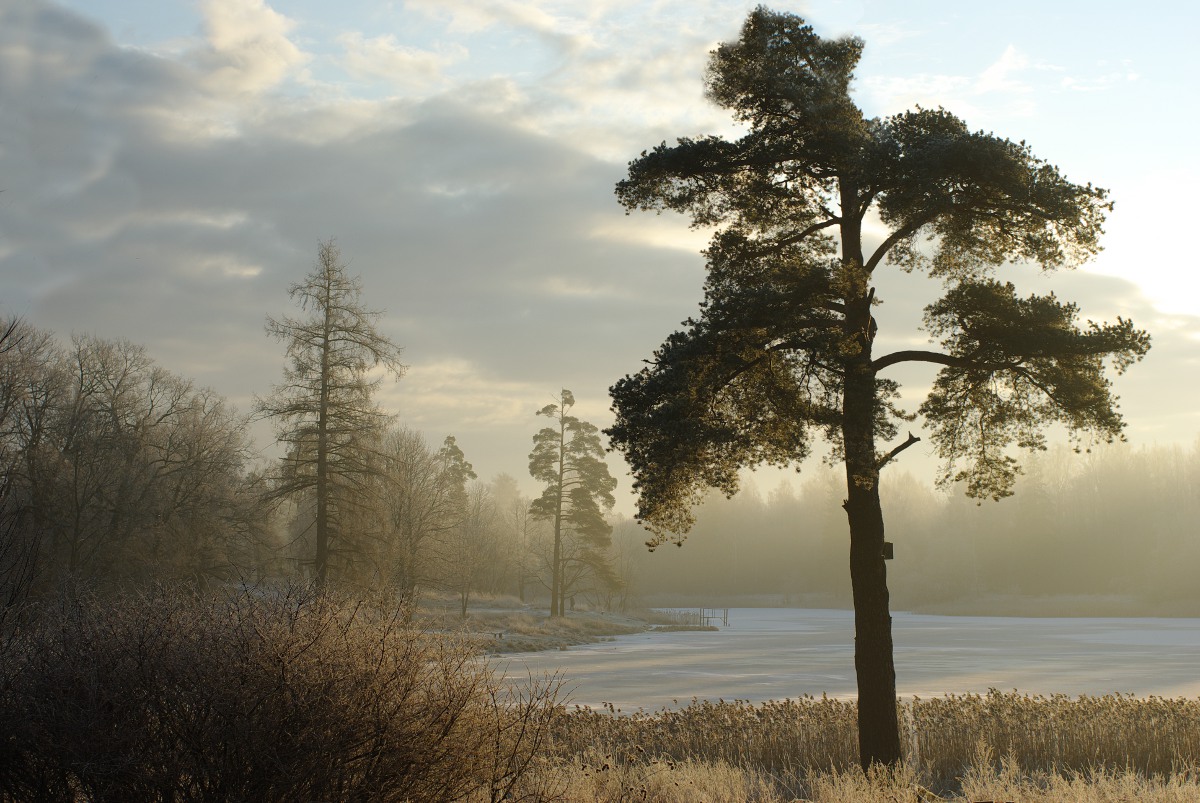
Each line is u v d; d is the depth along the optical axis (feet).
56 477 128.67
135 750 18.45
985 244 48.62
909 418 48.14
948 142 42.55
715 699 88.74
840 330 42.55
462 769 20.53
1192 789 35.78
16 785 18.76
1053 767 44.06
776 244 48.96
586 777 29.40
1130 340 42.24
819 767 45.91
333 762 18.81
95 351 156.35
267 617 20.59
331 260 130.00
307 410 126.00
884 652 44.11
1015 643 191.52
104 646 19.36
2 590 22.50
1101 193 43.65
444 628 23.00
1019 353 43.24
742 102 47.80
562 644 171.63
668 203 48.80
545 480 228.43
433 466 208.03
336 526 126.52
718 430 41.70
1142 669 126.00
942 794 42.09
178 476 149.69
